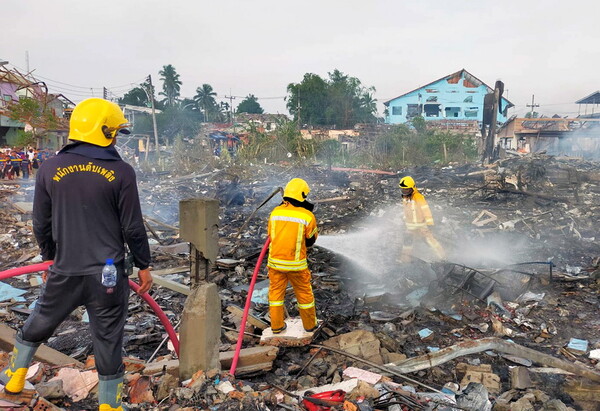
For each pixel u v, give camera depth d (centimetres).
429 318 595
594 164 2508
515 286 687
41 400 292
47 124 3269
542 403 384
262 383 407
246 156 3108
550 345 529
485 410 354
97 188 254
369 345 484
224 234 1127
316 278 754
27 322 274
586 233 1115
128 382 356
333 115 6531
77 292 261
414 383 418
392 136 3372
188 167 2759
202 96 11131
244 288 705
